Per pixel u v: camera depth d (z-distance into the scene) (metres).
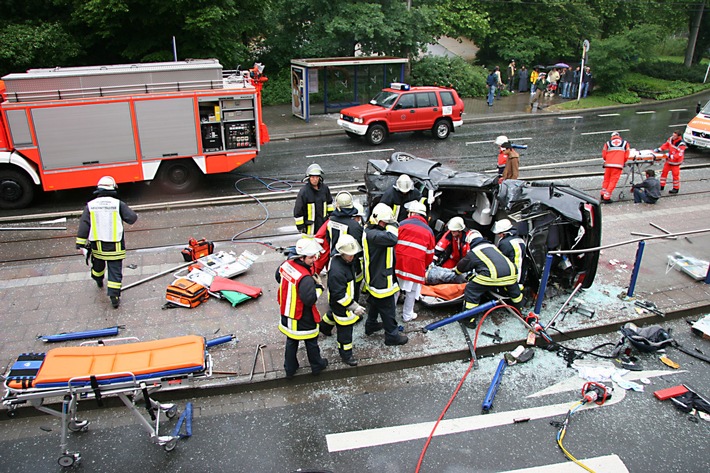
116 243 6.96
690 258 8.70
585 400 5.70
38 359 4.95
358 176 13.54
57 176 10.86
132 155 11.34
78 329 6.67
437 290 7.24
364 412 5.57
